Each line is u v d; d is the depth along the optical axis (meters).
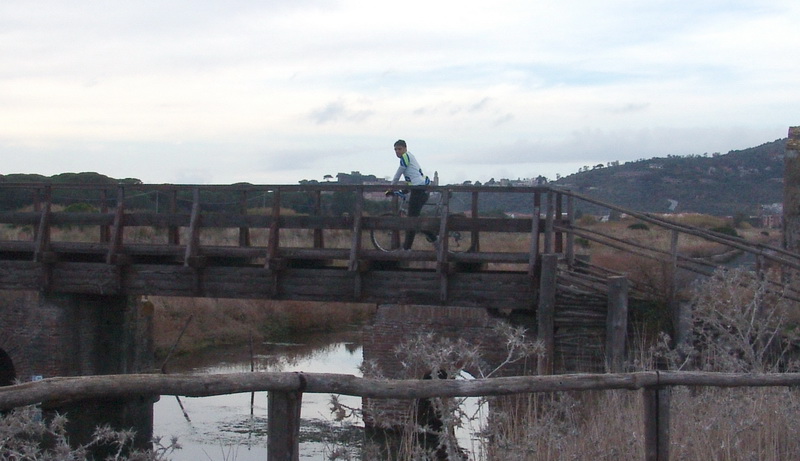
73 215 15.08
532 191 12.88
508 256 13.04
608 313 11.93
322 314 31.69
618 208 12.70
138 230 32.75
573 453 6.36
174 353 25.11
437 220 13.27
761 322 10.05
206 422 17.19
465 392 5.00
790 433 7.12
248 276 14.30
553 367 12.40
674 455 6.51
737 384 6.00
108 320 16.95
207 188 14.34
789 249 15.67
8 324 15.84
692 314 11.36
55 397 3.73
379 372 6.38
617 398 7.44
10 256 17.31
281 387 4.44
